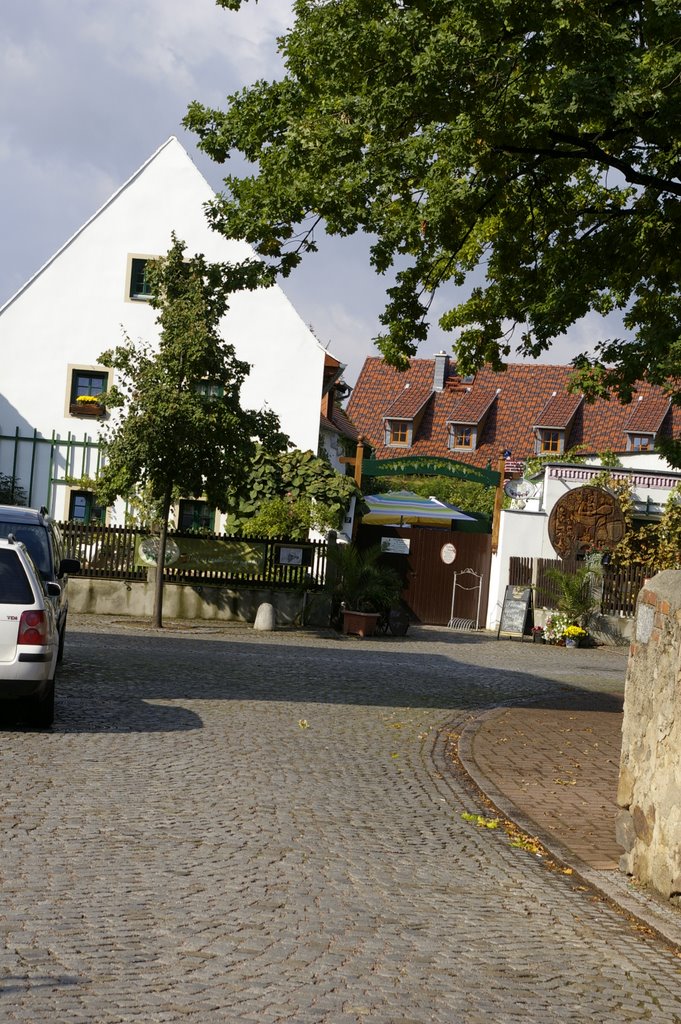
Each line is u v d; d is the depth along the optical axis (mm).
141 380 25172
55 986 4770
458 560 33344
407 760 11898
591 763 12406
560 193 15625
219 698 14953
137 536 28156
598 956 6121
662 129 12266
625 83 11852
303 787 9938
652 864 7688
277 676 18031
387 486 51250
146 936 5586
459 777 11305
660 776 7664
